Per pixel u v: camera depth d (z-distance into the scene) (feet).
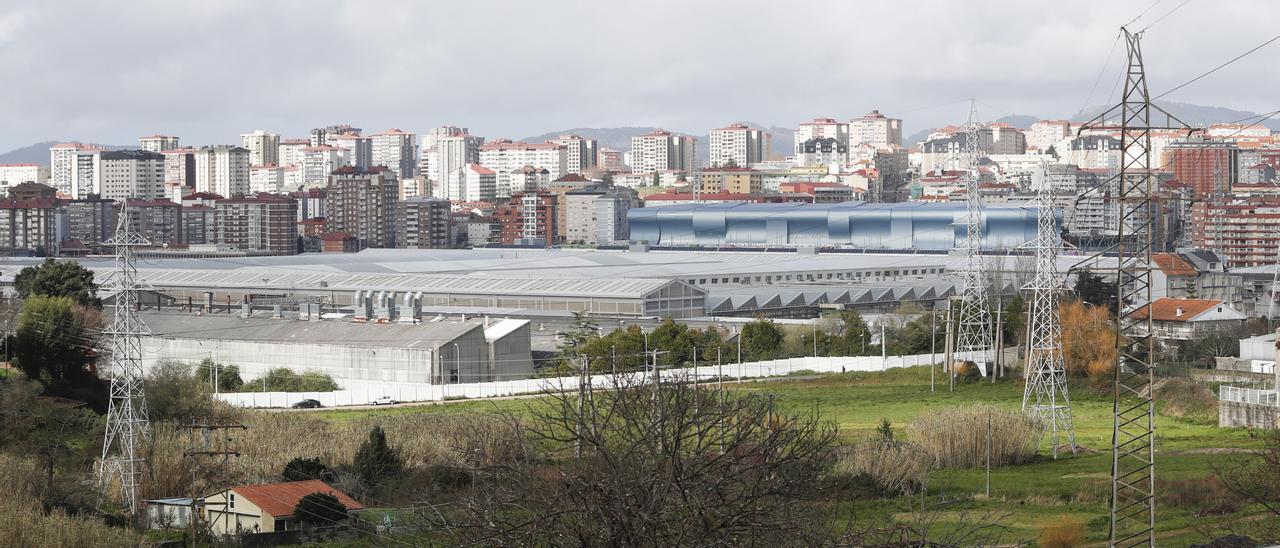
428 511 277.64
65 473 522.06
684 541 235.61
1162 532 401.70
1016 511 442.09
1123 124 334.65
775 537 241.76
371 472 488.85
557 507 241.14
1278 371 615.98
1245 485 433.48
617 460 243.19
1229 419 617.62
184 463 495.82
